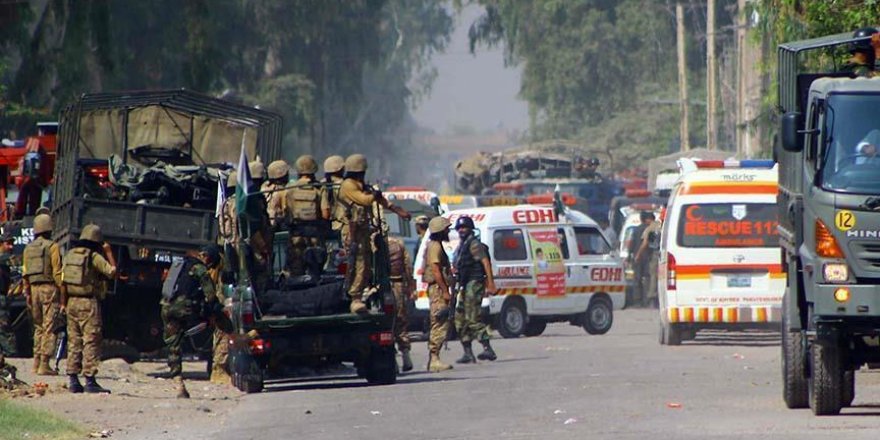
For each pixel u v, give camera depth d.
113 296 76.38
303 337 64.31
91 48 186.88
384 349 65.81
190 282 62.16
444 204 151.00
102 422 52.59
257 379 64.62
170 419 53.81
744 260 84.25
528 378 65.88
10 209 98.69
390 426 48.56
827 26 71.00
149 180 78.25
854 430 42.69
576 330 114.69
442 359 84.12
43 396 60.53
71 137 83.31
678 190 86.06
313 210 66.69
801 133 46.97
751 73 176.50
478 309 79.69
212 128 91.00
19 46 177.88
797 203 47.50
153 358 84.25
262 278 65.44
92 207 74.56
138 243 75.00
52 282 71.19
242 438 47.19
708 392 56.44
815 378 46.47
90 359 61.94
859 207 45.12
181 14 192.75
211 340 73.44
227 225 66.06
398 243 74.19
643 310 138.88
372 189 65.00
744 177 85.19
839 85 46.47
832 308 45.22
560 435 43.88
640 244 140.75
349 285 64.88
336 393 62.22
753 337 95.25
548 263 103.38
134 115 89.88
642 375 65.44
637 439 42.03
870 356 47.31
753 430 43.38
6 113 171.62
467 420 49.31
